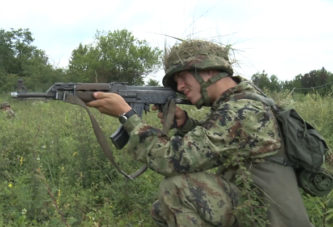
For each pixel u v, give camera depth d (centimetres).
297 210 248
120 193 374
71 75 2308
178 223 250
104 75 2036
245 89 262
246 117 245
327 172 262
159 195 262
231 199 254
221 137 243
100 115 571
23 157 475
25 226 309
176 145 246
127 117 265
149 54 1877
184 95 296
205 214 247
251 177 253
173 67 270
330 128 546
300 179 263
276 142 247
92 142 445
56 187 380
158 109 302
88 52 2269
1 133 555
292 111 253
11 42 4375
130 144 259
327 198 301
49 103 1053
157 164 251
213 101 274
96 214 347
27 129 581
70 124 671
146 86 291
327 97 681
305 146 249
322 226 289
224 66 266
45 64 2377
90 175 418
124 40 2183
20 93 263
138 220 341
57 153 481
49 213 327
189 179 252
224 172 273
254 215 239
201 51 265
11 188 378
